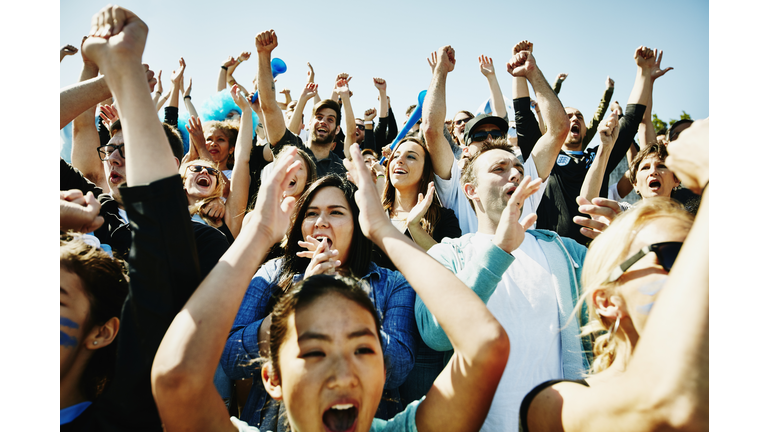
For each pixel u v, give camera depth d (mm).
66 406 1256
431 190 2559
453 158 3217
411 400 1921
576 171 3527
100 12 1188
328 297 1176
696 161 995
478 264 1636
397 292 1979
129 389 1132
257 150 3656
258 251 1180
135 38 1180
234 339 1736
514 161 2383
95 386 1308
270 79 3482
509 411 1668
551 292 1896
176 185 1182
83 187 2455
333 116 4133
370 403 1109
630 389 954
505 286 1885
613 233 1314
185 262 1184
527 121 3438
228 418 1102
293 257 2143
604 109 4398
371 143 5059
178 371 964
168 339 1012
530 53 3150
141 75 1186
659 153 2920
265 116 3494
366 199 1384
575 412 1090
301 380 1091
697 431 858
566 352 1806
